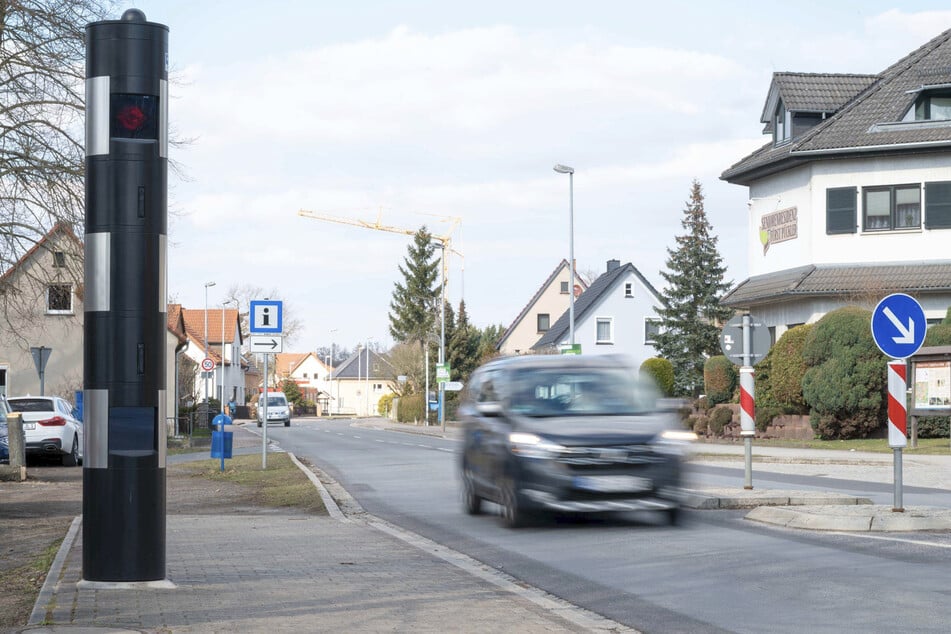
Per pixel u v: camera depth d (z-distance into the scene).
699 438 39.12
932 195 38.69
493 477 13.81
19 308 29.08
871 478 21.30
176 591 8.56
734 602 8.59
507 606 8.08
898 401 13.30
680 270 65.19
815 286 39.16
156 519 8.70
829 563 10.42
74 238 27.19
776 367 36.56
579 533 12.98
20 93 26.33
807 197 40.94
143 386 8.62
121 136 8.67
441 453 32.75
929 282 37.72
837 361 33.41
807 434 35.84
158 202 8.73
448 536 12.97
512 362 14.73
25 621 7.60
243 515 15.32
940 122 38.78
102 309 8.61
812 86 43.94
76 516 15.45
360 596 8.46
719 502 15.32
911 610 8.20
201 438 46.31
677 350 63.97
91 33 8.70
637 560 10.82
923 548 11.38
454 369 94.56
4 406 26.61
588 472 12.80
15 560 11.17
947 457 27.20
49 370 53.56
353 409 158.88
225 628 7.16
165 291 8.79
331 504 16.38
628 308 80.19
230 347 119.31
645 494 12.85
